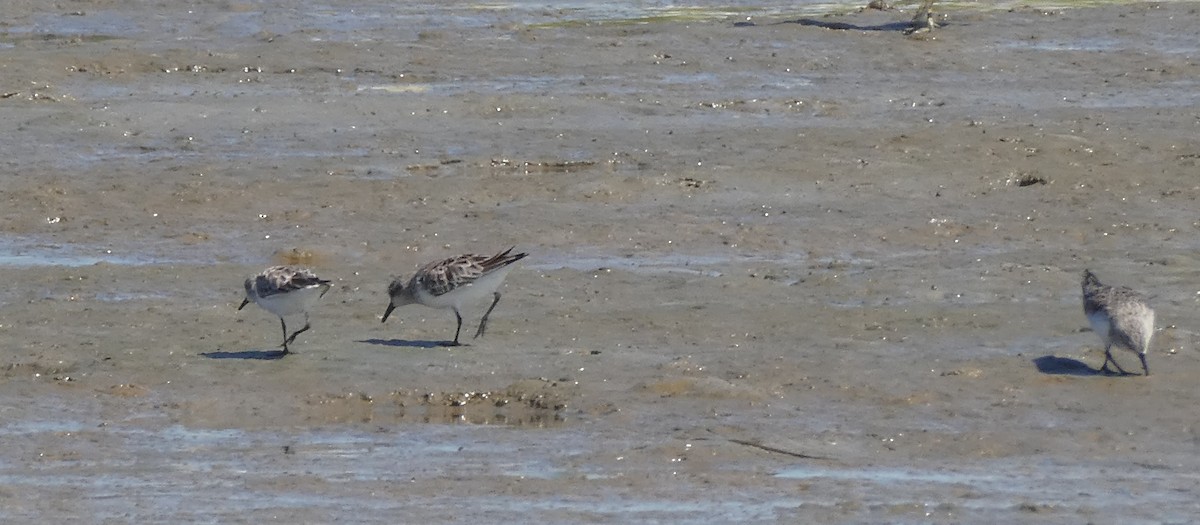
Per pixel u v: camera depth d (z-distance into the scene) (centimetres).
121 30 3189
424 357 1435
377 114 2475
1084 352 1448
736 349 1468
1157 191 2061
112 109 2462
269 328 1535
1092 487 1120
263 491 1105
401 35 3133
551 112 2512
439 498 1091
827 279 1695
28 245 1839
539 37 3086
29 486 1116
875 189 2083
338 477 1138
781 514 1059
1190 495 1102
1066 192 2064
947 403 1313
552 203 2022
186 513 1059
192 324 1545
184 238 1872
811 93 2670
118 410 1298
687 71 2836
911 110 2550
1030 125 2405
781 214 1975
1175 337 1480
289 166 2169
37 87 2656
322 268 1772
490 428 1261
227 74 2798
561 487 1116
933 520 1048
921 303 1619
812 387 1355
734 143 2303
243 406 1309
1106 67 2880
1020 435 1236
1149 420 1271
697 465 1168
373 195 2039
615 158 2223
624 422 1268
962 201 2030
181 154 2241
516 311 1593
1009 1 3516
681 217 1956
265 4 3419
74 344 1473
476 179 2109
